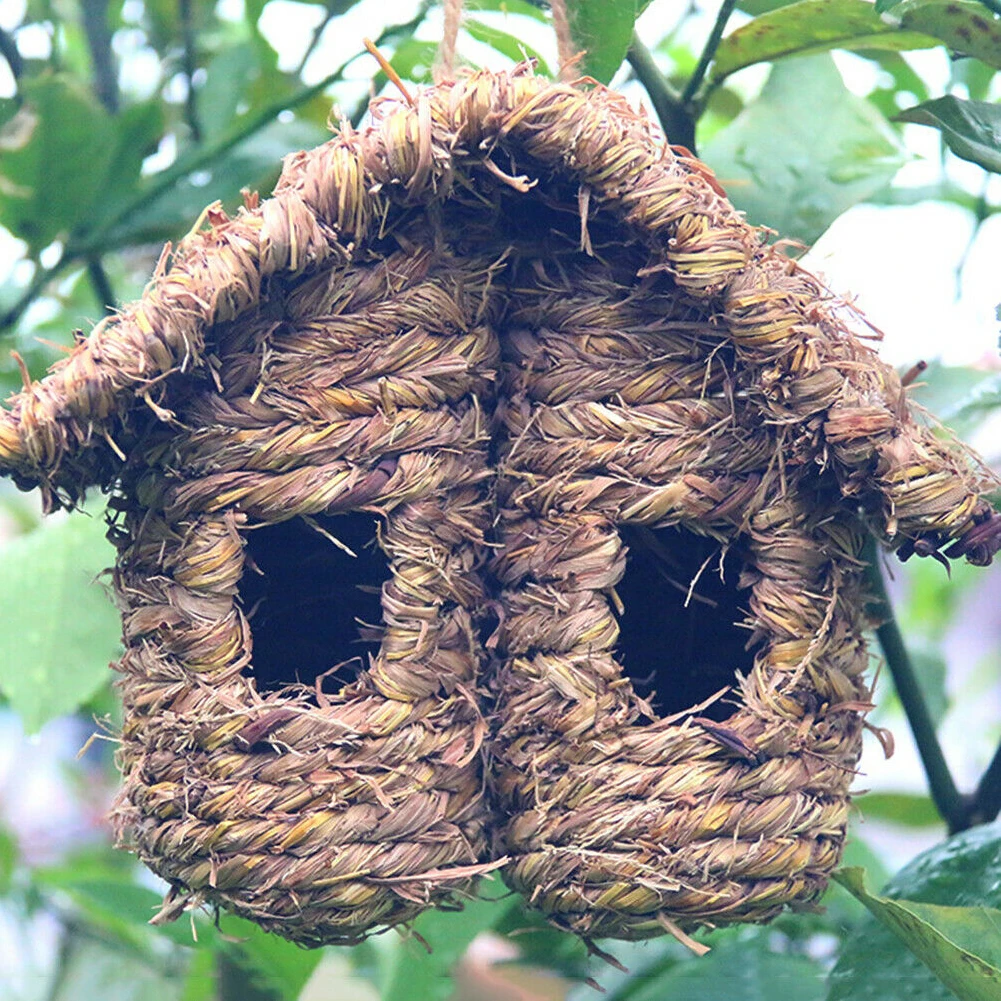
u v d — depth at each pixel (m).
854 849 0.81
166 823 0.59
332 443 0.59
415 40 0.75
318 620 0.65
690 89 0.70
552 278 0.61
